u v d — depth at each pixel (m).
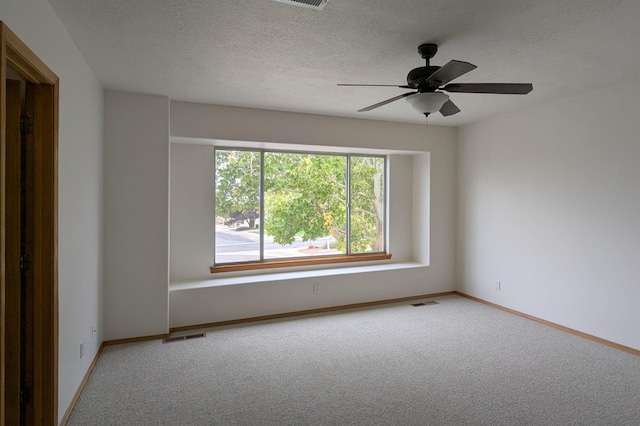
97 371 3.04
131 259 3.66
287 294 4.52
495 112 4.58
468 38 2.46
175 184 4.39
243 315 4.30
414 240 5.70
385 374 3.00
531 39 2.46
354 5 2.03
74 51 2.52
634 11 2.09
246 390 2.75
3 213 1.45
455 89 2.51
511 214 4.60
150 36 2.43
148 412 2.46
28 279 2.03
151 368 3.10
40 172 2.03
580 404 2.56
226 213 4.70
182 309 4.02
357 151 5.19
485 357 3.33
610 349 3.50
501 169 4.73
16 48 1.54
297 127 4.50
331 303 4.75
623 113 3.43
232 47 2.60
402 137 5.12
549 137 4.12
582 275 3.81
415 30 2.34
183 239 4.44
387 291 5.08
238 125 4.23
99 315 3.39
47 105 2.04
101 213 3.45
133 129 3.66
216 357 3.33
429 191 5.34
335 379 2.92
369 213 5.55
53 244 2.06
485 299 5.02
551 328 4.07
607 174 3.57
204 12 2.12
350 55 2.75
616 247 3.51
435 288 5.39
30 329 2.04
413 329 4.05
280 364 3.19
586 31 2.35
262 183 4.86
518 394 2.69
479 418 2.39
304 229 5.15
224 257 4.70
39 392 2.06
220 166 4.65
